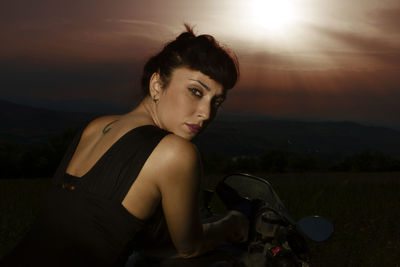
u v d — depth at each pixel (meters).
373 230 5.98
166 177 1.21
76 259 1.16
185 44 1.39
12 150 50.06
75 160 1.37
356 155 59.16
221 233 1.43
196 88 1.38
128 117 1.39
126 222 1.20
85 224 1.19
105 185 1.20
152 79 1.46
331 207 7.63
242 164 55.84
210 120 1.44
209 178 16.28
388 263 4.59
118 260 1.21
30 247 1.22
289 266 1.46
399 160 57.91
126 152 1.22
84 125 1.52
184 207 1.25
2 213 6.68
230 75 1.38
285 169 57.56
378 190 11.88
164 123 1.43
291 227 1.54
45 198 1.35
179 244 1.31
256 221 1.54
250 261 1.52
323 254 4.72
